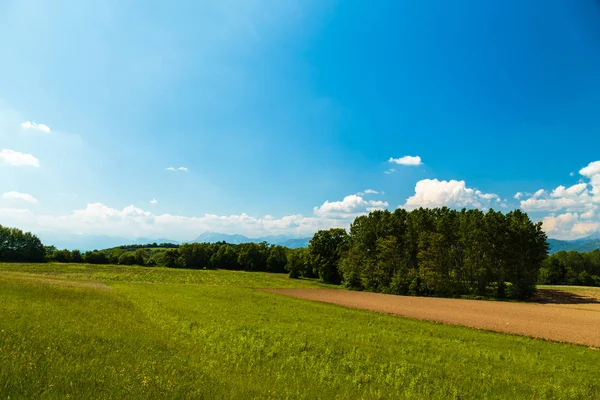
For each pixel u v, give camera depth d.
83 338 14.29
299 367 14.63
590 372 18.55
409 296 74.31
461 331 31.62
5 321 15.05
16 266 103.38
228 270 150.25
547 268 130.00
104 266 128.25
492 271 78.62
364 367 15.56
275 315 32.72
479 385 14.23
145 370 10.58
